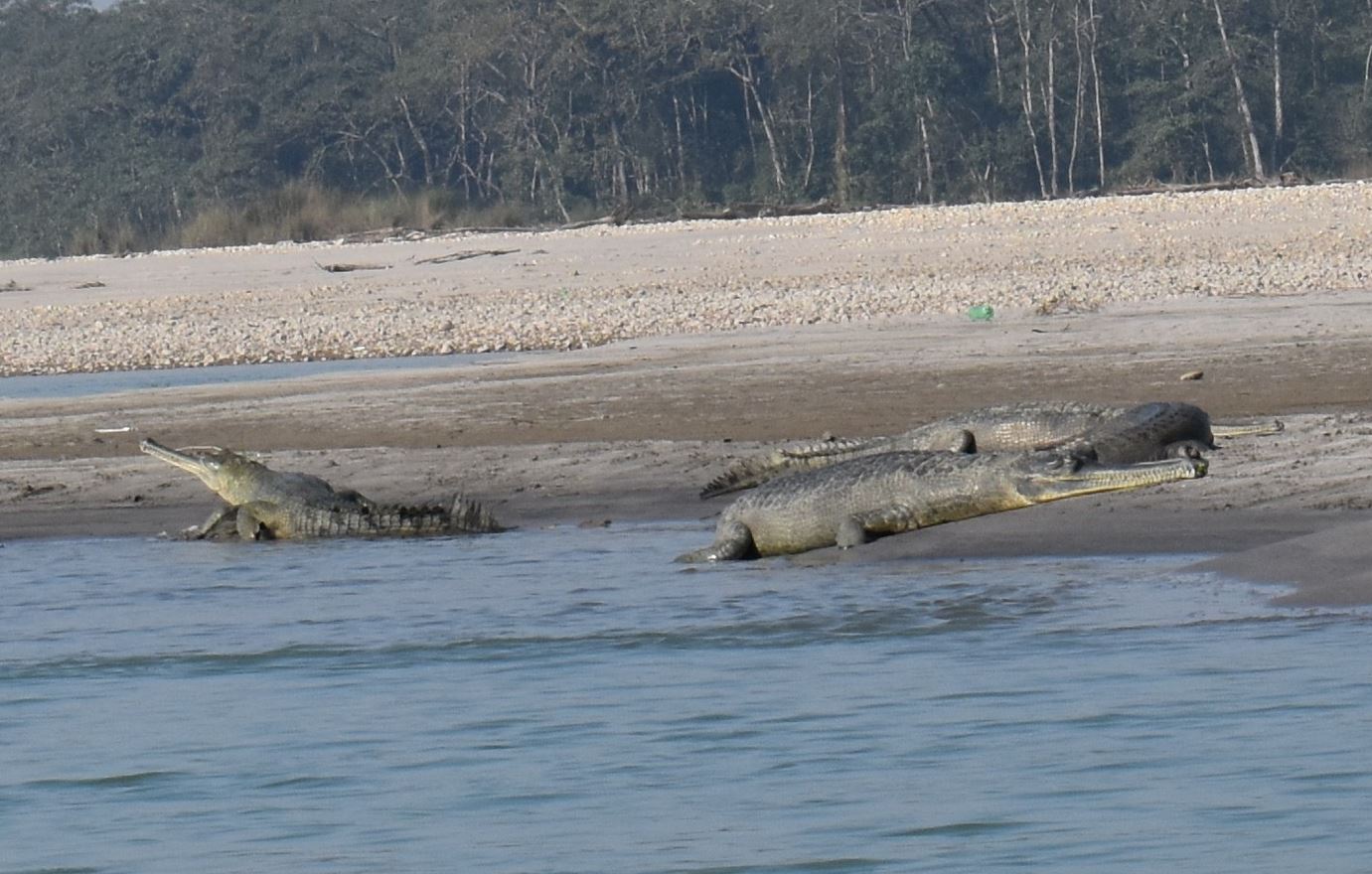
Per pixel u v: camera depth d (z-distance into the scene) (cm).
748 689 3216
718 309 9975
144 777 2877
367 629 3947
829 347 8219
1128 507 4656
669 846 2422
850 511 4578
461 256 14550
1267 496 4669
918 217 15112
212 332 10756
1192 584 3847
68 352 10344
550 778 2761
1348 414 5741
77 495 6153
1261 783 2522
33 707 3375
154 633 4019
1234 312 8425
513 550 4900
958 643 3491
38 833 2614
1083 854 2295
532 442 6494
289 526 5388
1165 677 3098
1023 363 7350
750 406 6819
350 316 11075
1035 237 12625
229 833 2575
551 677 3403
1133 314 8662
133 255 18275
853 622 3738
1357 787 2481
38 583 4725
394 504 5641
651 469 5872
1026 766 2670
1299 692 2947
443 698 3284
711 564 4553
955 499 4550
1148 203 14800
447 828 2552
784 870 2312
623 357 8431
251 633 3962
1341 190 14688
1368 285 9062
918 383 7044
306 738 3061
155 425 7344
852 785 2639
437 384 7925
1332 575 3738
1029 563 4209
